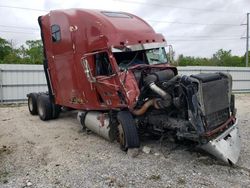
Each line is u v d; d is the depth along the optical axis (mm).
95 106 8734
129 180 5777
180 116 6918
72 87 9656
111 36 8008
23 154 7543
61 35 9773
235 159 6316
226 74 6926
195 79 6254
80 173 6172
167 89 6887
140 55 8609
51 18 10281
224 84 6770
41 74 20922
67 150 7738
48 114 11625
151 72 7461
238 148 6715
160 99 6980
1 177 6109
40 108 11953
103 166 6500
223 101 6707
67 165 6648
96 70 8531
